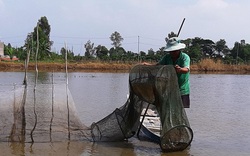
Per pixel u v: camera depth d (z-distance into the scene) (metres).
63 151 9.09
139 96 9.85
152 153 9.12
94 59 82.69
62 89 10.40
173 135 9.19
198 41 104.38
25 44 69.44
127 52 93.06
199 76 57.72
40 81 33.69
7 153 8.78
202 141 10.66
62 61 75.00
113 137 10.20
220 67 77.75
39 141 9.84
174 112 9.08
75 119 10.43
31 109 10.09
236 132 12.12
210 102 21.98
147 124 10.99
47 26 86.25
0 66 63.81
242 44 107.88
